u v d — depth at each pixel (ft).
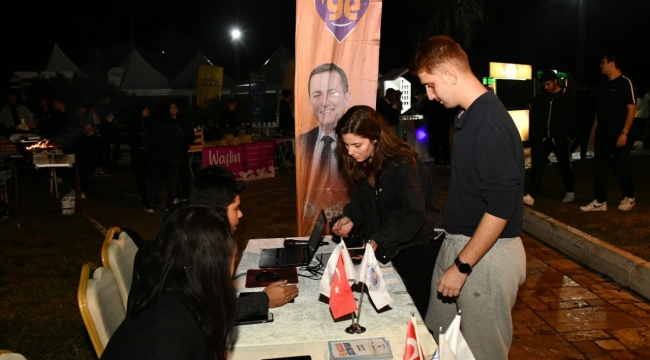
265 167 38.27
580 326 13.48
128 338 4.98
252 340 7.64
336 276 7.82
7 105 39.14
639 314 14.03
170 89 58.03
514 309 14.57
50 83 51.78
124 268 9.79
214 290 5.34
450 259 8.52
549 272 17.24
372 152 9.98
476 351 8.27
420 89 48.19
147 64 58.34
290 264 10.61
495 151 7.48
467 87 7.91
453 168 8.34
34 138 32.30
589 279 16.56
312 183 14.35
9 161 25.81
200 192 8.45
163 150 26.53
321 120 14.11
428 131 42.45
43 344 12.91
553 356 12.12
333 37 13.79
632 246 17.81
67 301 15.56
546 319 13.92
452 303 8.99
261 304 8.27
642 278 15.15
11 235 22.80
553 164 38.99
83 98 52.42
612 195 26.50
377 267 8.20
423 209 9.93
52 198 31.76
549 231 20.18
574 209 23.62
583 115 40.06
